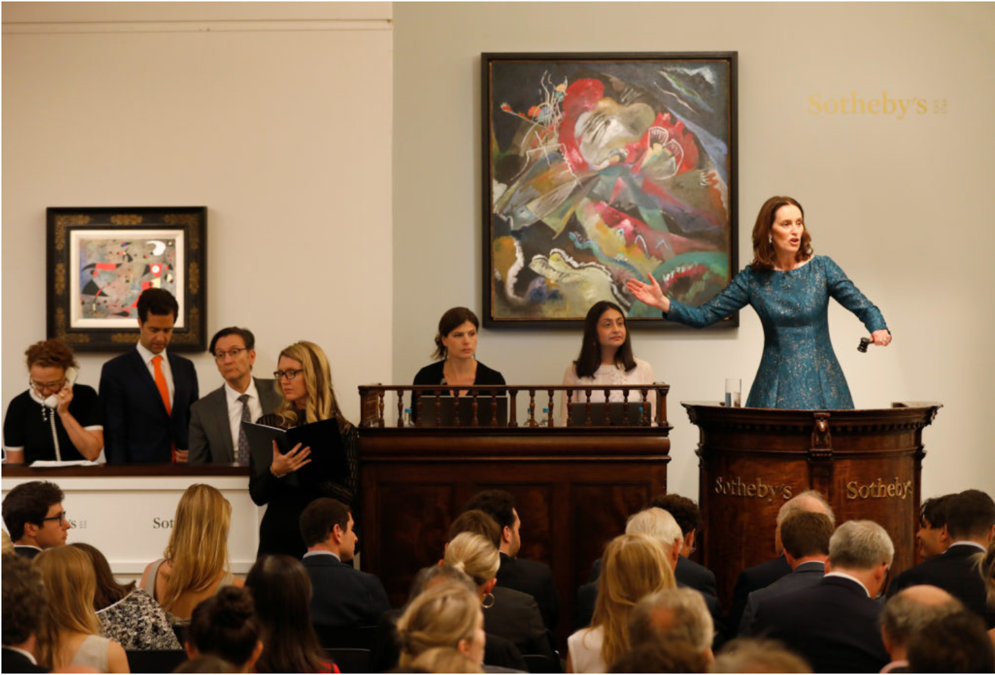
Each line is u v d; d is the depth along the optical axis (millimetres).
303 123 6980
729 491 5113
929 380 6891
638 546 2859
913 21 6922
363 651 3268
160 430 6348
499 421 5262
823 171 6941
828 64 6941
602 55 6926
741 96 6973
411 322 6984
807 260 5344
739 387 5441
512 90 6953
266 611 2781
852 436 4926
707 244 6914
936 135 6918
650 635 2295
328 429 4809
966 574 3551
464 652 2248
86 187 6980
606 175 6949
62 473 5363
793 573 3467
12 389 6957
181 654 3166
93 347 6914
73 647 2943
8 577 2629
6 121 6980
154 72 6980
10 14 6965
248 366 6129
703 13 6992
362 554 5215
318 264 6957
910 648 2162
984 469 6863
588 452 5203
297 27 6980
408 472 5227
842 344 6926
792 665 1912
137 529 5367
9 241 6984
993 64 6891
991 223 6891
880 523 4965
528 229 6957
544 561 5207
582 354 5887
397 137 7016
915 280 6910
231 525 5371
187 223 6926
